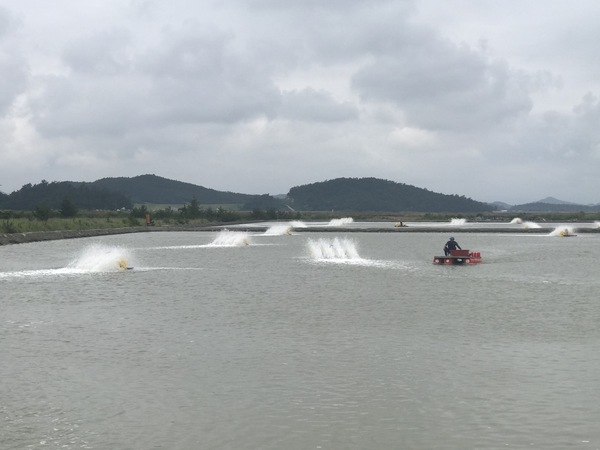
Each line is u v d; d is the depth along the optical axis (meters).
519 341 19.00
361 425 12.18
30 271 40.47
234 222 170.75
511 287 32.25
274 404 13.31
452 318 22.97
